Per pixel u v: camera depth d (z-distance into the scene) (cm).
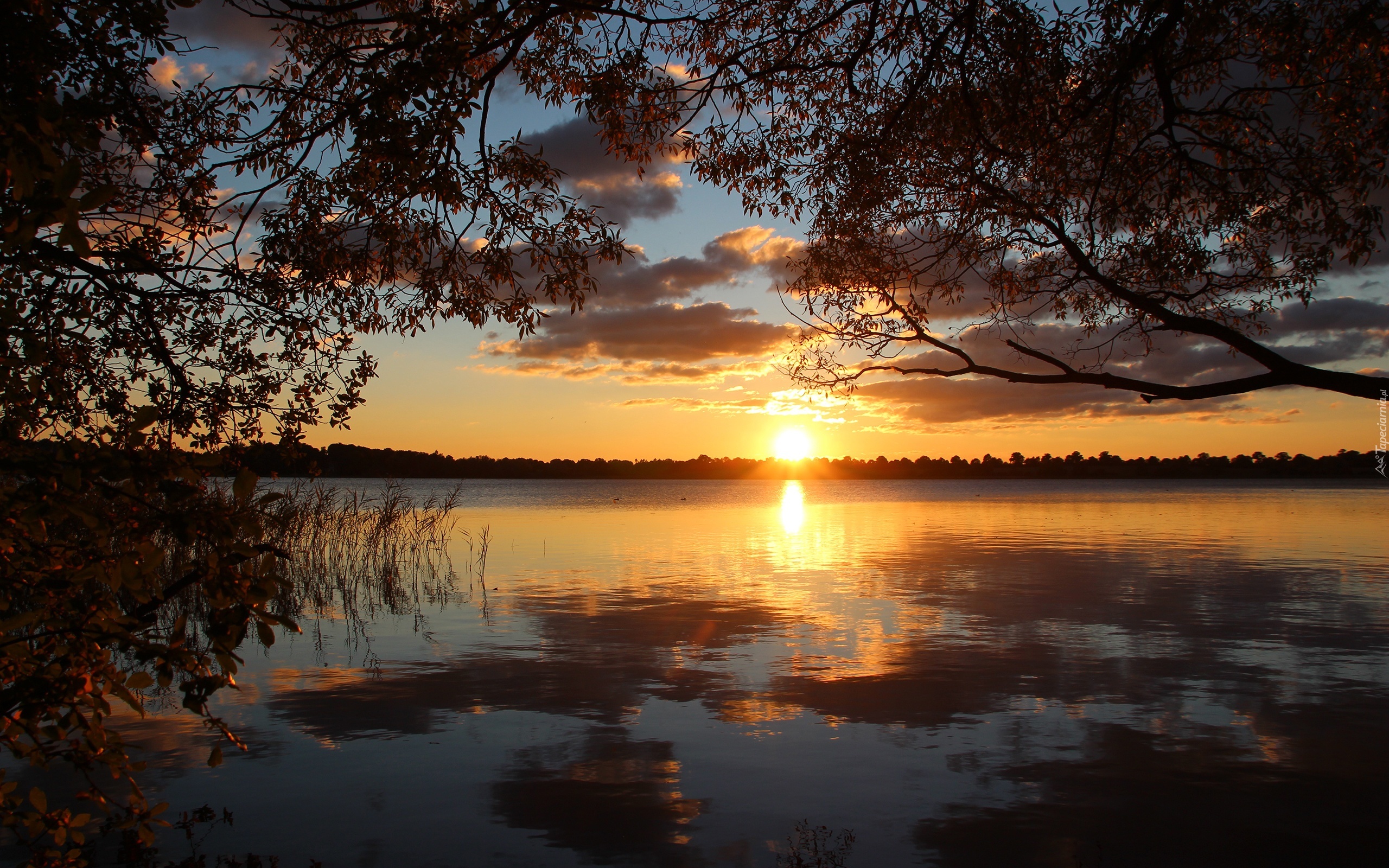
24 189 229
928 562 2680
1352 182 712
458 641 1452
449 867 654
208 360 593
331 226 683
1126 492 12106
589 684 1176
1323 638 1470
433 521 2881
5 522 282
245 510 292
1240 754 894
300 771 851
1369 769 848
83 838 336
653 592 2019
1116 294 559
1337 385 459
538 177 726
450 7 686
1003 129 748
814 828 725
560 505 7238
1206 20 647
